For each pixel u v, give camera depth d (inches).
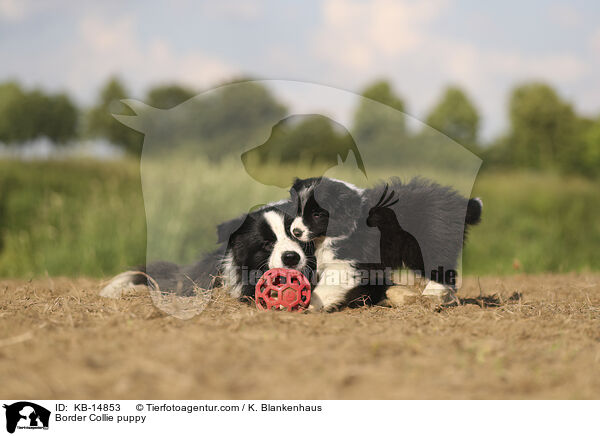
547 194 579.2
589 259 418.3
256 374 101.4
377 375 103.0
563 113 1386.6
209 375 99.9
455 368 106.7
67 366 103.3
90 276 335.6
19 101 1620.3
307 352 112.3
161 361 105.7
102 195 436.1
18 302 177.5
